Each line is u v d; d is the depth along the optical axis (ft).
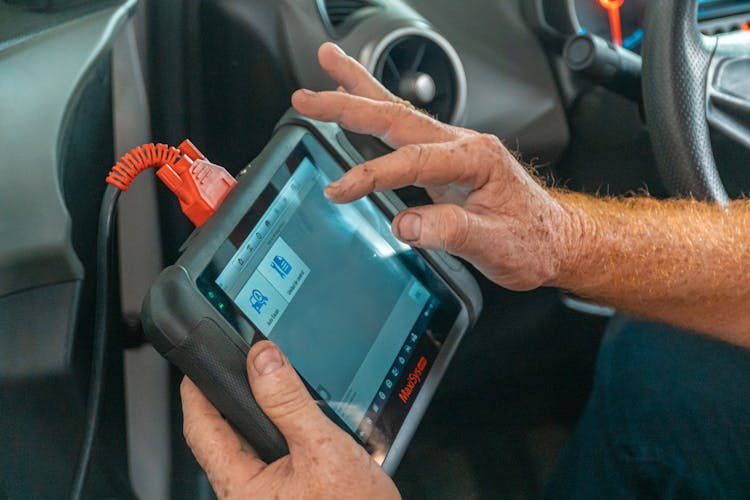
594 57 2.70
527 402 3.65
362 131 1.71
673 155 2.58
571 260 1.89
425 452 3.51
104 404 2.26
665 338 2.52
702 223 2.19
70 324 1.85
